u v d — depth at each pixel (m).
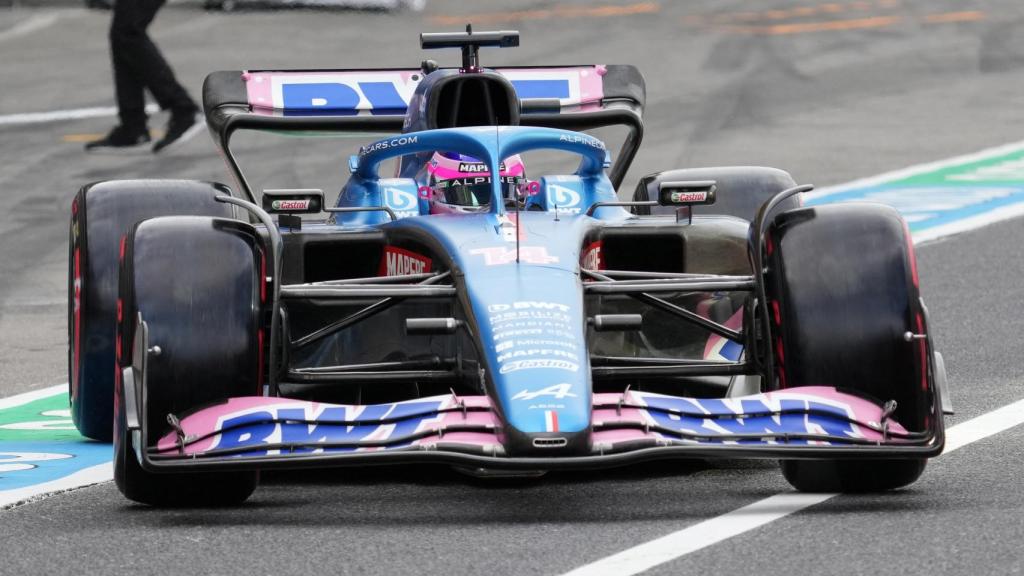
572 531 18.08
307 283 23.86
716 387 23.78
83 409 24.67
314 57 92.44
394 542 17.70
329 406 18.83
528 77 30.64
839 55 92.94
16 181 60.75
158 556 17.30
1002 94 79.06
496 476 20.41
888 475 19.62
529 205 25.86
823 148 64.75
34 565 17.12
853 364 19.44
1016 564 16.33
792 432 18.53
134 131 67.69
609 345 23.23
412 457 17.64
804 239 20.08
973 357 30.34
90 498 20.81
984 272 40.06
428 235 21.95
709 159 62.06
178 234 19.61
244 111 29.58
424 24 106.38
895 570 16.22
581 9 112.94
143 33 66.25
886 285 19.55
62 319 38.28
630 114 30.05
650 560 16.72
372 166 25.39
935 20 106.38
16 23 111.38
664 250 24.19
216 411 18.86
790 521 18.36
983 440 23.09
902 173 58.72
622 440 17.92
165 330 19.05
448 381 21.03
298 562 16.92
